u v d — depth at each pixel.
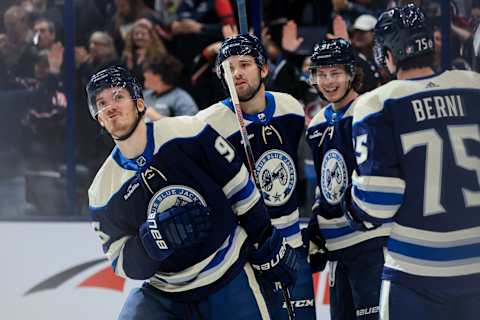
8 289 12.50
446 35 11.77
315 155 10.23
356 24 12.89
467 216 8.02
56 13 12.89
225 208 8.43
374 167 8.10
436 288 8.04
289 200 9.95
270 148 9.87
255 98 9.83
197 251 8.43
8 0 12.85
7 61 12.73
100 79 8.23
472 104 8.17
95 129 12.64
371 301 9.88
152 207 8.41
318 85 9.94
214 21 14.26
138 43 13.34
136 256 8.41
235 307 8.55
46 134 12.68
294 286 9.90
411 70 8.32
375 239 9.82
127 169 8.42
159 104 13.31
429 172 8.05
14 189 12.70
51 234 12.48
